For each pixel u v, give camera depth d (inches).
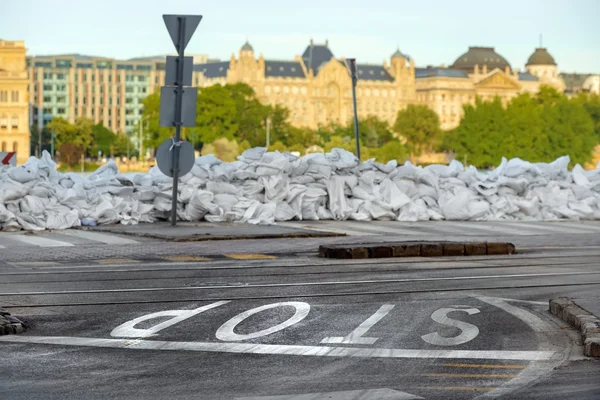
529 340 626.5
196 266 995.3
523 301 780.0
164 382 512.7
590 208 1765.5
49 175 1536.7
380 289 839.1
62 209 1456.7
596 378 524.1
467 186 1787.6
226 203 1558.8
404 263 1041.5
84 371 537.3
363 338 628.4
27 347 599.5
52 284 858.1
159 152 1421.0
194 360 565.6
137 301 767.1
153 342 614.9
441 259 1088.2
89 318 694.5
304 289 834.8
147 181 1601.9
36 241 1254.9
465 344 613.0
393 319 695.1
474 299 786.2
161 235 1291.8
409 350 594.6
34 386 502.9
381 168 1723.7
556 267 1013.2
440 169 1796.3
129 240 1273.4
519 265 1030.4
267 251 1151.6
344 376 526.9
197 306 743.7
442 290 834.8
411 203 1674.5
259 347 601.3
